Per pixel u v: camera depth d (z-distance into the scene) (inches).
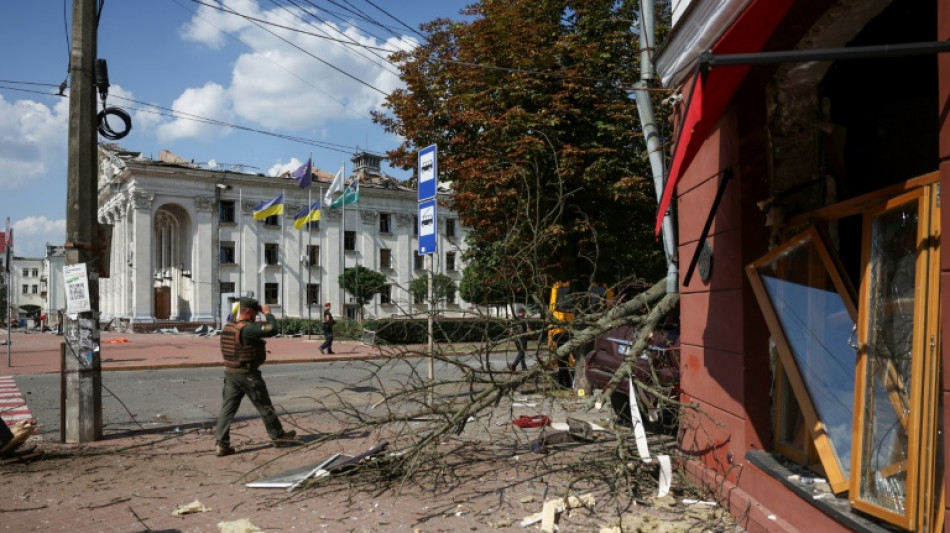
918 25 190.1
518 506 215.9
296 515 208.8
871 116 205.0
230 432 358.9
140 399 494.3
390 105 550.6
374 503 221.1
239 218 2222.0
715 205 218.7
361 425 265.7
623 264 519.5
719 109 189.2
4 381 625.3
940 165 119.1
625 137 469.1
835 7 174.7
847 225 179.9
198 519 205.5
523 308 311.9
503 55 481.4
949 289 115.7
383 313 2390.5
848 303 162.6
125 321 2148.1
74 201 334.6
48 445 319.6
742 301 202.7
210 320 2139.5
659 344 326.3
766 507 184.1
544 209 469.7
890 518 136.1
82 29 338.6
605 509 210.2
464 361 324.8
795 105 204.7
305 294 2290.8
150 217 2101.4
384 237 2440.9
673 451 254.7
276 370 729.0
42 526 198.7
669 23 525.7
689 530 186.4
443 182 562.9
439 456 255.0
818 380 173.0
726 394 214.1
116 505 220.5
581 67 466.3
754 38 162.6
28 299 4473.4
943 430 119.5
